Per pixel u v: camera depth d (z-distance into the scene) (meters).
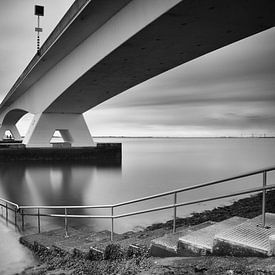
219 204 17.06
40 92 39.41
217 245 4.23
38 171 36.16
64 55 29.12
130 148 129.25
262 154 80.94
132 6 17.12
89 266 5.69
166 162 52.19
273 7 13.65
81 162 44.06
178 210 15.73
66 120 44.03
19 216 14.28
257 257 3.82
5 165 39.84
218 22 15.19
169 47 18.98
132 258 5.35
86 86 29.14
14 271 6.80
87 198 21.45
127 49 19.38
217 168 41.91
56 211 16.97
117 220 14.09
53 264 6.57
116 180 30.34
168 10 13.98
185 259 4.31
